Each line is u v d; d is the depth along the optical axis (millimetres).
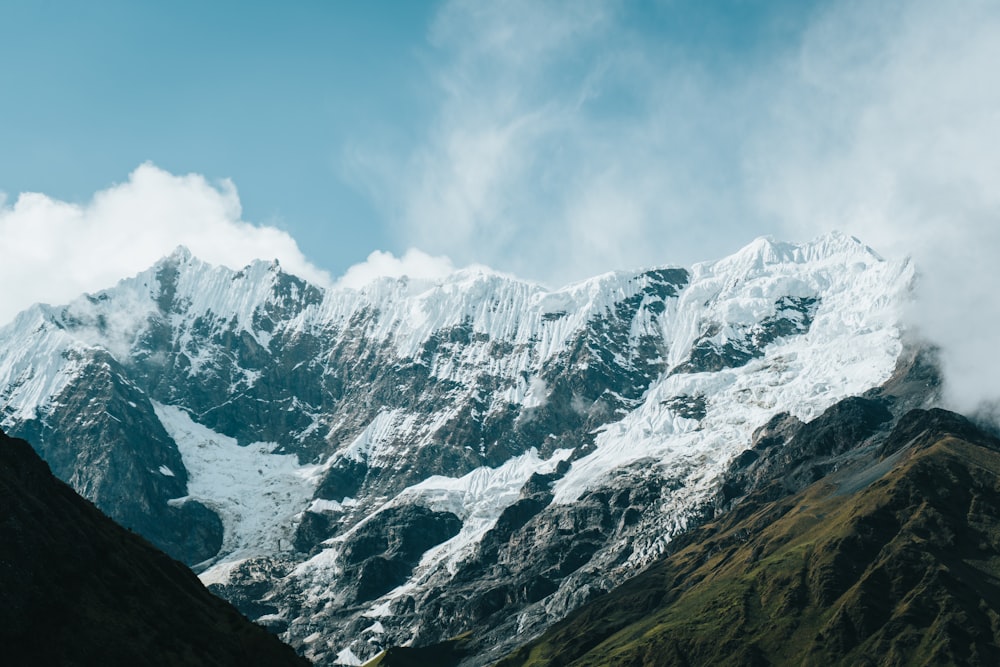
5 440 178000
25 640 152625
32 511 169750
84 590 167500
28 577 159750
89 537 178750
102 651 159875
